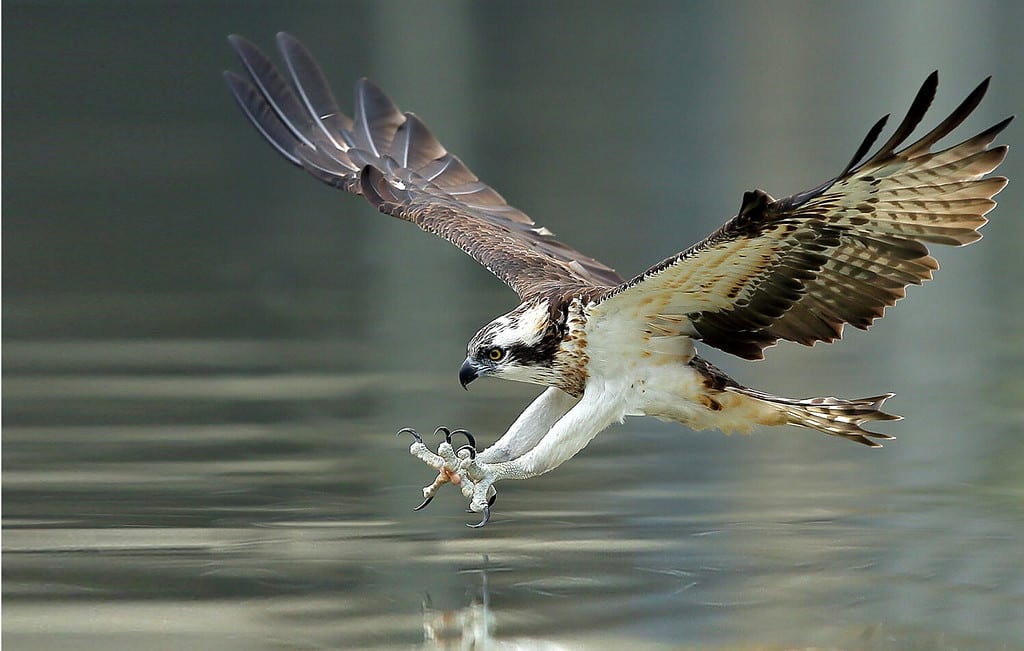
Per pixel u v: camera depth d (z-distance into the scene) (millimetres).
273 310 21734
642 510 13203
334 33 52375
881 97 41844
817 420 11414
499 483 14070
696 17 60094
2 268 24734
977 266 24891
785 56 50656
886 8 61281
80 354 19203
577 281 12609
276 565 11805
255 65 15773
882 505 13266
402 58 48562
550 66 48719
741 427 11695
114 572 11656
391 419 16188
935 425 15945
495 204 15031
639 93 43875
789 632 10391
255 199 31469
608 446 15336
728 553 11992
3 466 14445
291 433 15594
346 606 10938
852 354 19375
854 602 10945
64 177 33500
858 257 10641
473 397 17156
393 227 28594
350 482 13984
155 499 13430
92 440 15297
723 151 34844
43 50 49750
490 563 11852
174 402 16812
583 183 31250
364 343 19688
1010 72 44812
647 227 26625
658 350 11508
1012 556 11891
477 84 44875
